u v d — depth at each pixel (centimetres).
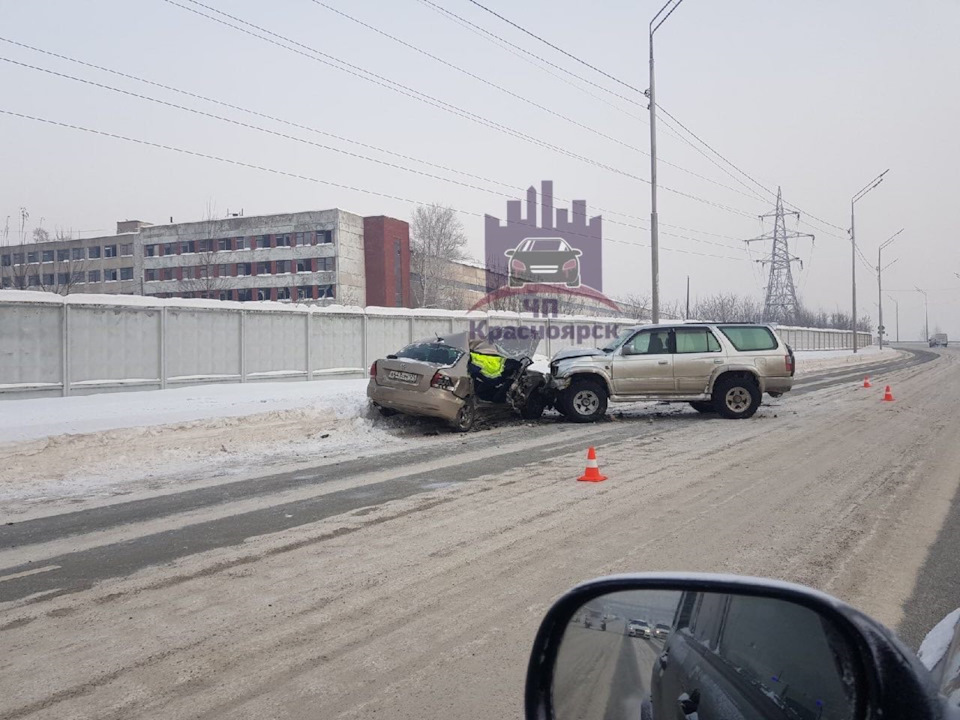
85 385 1695
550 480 983
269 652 446
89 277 7131
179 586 570
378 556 645
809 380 3067
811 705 176
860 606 514
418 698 388
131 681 408
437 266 6588
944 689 184
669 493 889
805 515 776
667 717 227
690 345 1662
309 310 2272
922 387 2594
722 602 220
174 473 1077
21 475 1024
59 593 555
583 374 1645
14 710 374
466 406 1509
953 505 819
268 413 1425
